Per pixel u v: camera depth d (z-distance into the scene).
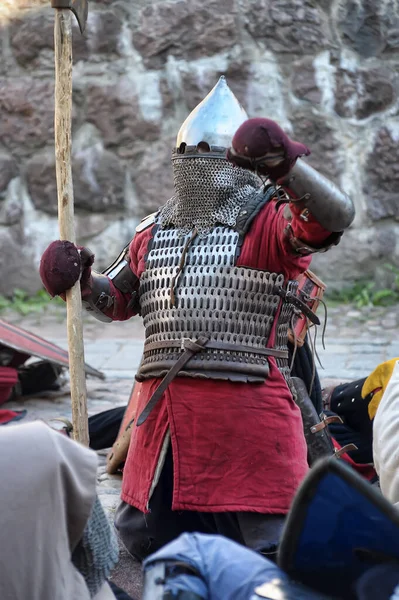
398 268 13.93
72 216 5.38
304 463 4.94
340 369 10.14
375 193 13.87
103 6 13.72
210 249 4.88
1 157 14.05
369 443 6.76
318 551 2.77
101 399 9.18
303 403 5.71
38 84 13.93
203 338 4.84
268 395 4.84
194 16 13.64
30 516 2.92
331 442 5.84
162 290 4.98
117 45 13.79
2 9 13.87
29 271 14.18
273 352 4.91
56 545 2.97
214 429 4.78
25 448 2.98
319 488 2.74
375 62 13.73
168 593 2.85
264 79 13.72
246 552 3.01
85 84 13.85
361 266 13.98
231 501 4.75
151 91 13.81
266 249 4.80
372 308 13.30
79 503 3.06
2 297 14.17
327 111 13.76
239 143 4.17
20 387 9.35
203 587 2.89
